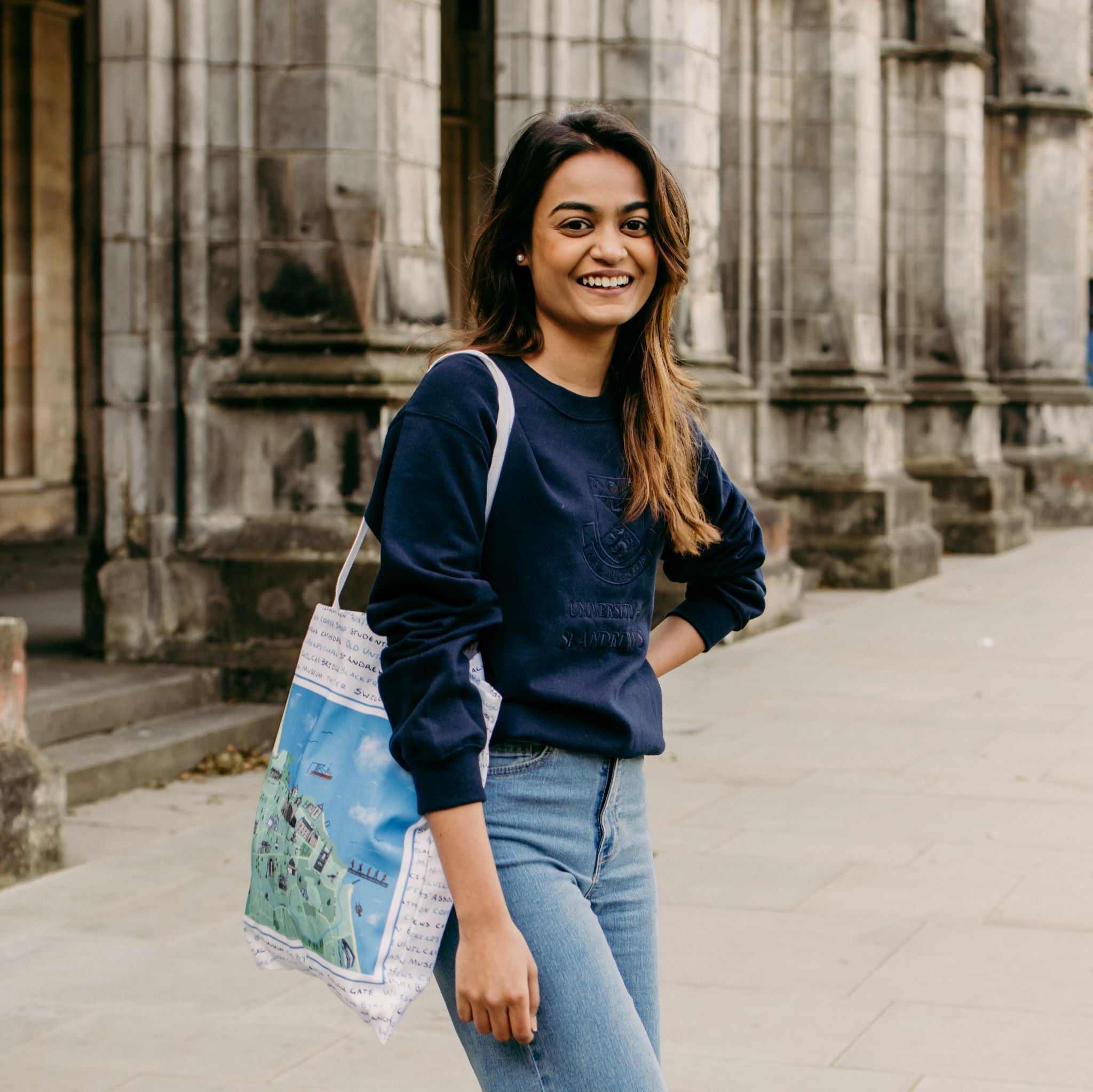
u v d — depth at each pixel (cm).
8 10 1558
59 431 1617
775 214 1410
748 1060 379
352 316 829
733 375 1152
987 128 2031
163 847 578
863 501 1410
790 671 984
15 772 532
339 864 199
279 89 828
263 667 801
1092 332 2594
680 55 1050
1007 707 866
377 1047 391
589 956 196
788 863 557
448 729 191
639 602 213
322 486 825
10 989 431
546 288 210
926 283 1736
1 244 1566
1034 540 1905
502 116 1009
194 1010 416
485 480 200
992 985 432
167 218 829
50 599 1086
